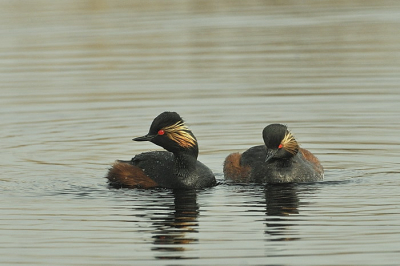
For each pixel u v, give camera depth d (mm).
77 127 18516
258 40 27641
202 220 12086
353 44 26625
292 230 11461
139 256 10578
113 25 29984
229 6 33906
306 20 30781
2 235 11523
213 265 10164
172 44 27297
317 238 11094
